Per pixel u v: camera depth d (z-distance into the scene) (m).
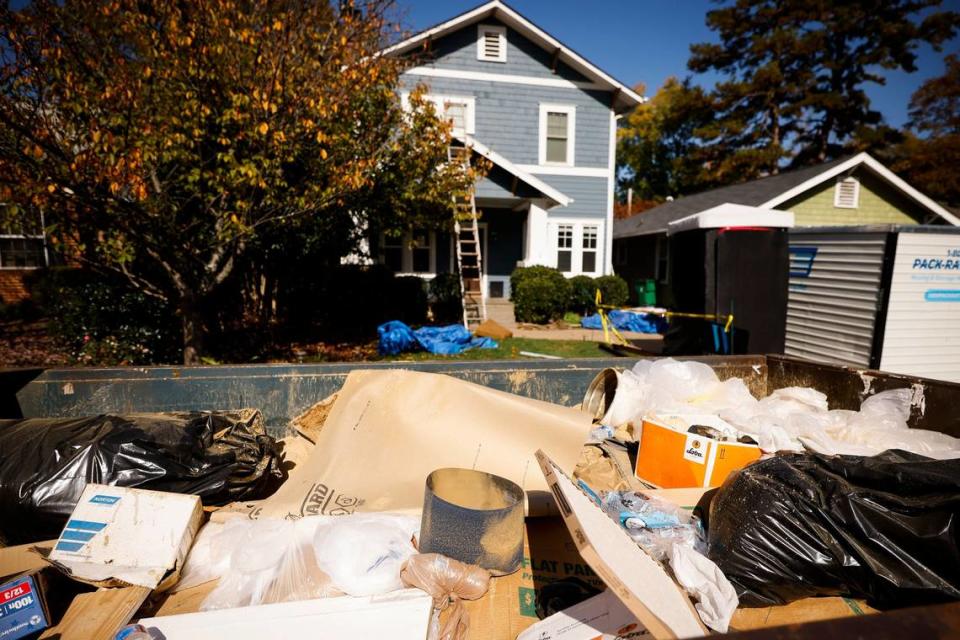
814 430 2.74
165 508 1.93
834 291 6.41
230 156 4.95
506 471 2.47
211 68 5.01
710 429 2.75
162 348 6.63
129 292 6.50
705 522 2.22
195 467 2.27
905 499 1.70
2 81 4.02
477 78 13.49
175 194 5.77
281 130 5.23
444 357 8.30
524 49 13.65
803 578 1.74
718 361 3.95
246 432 2.68
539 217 12.47
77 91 4.28
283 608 1.66
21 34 3.96
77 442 2.16
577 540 1.24
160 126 4.71
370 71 6.06
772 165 25.67
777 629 0.75
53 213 4.58
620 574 1.19
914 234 5.71
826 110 25.83
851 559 1.70
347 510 2.29
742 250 6.11
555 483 1.52
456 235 11.32
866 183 13.05
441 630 1.66
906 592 1.63
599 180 14.41
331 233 8.86
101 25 4.70
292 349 8.59
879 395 3.12
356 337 9.79
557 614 1.62
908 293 5.81
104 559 1.79
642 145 36.78
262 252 8.49
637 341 10.53
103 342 6.32
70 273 7.10
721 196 15.77
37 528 2.03
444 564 1.80
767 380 4.07
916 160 23.56
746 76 27.19
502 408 2.73
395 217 8.46
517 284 12.70
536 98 13.85
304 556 1.90
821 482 1.85
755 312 6.17
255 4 5.36
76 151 4.57
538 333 11.46
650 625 1.08
